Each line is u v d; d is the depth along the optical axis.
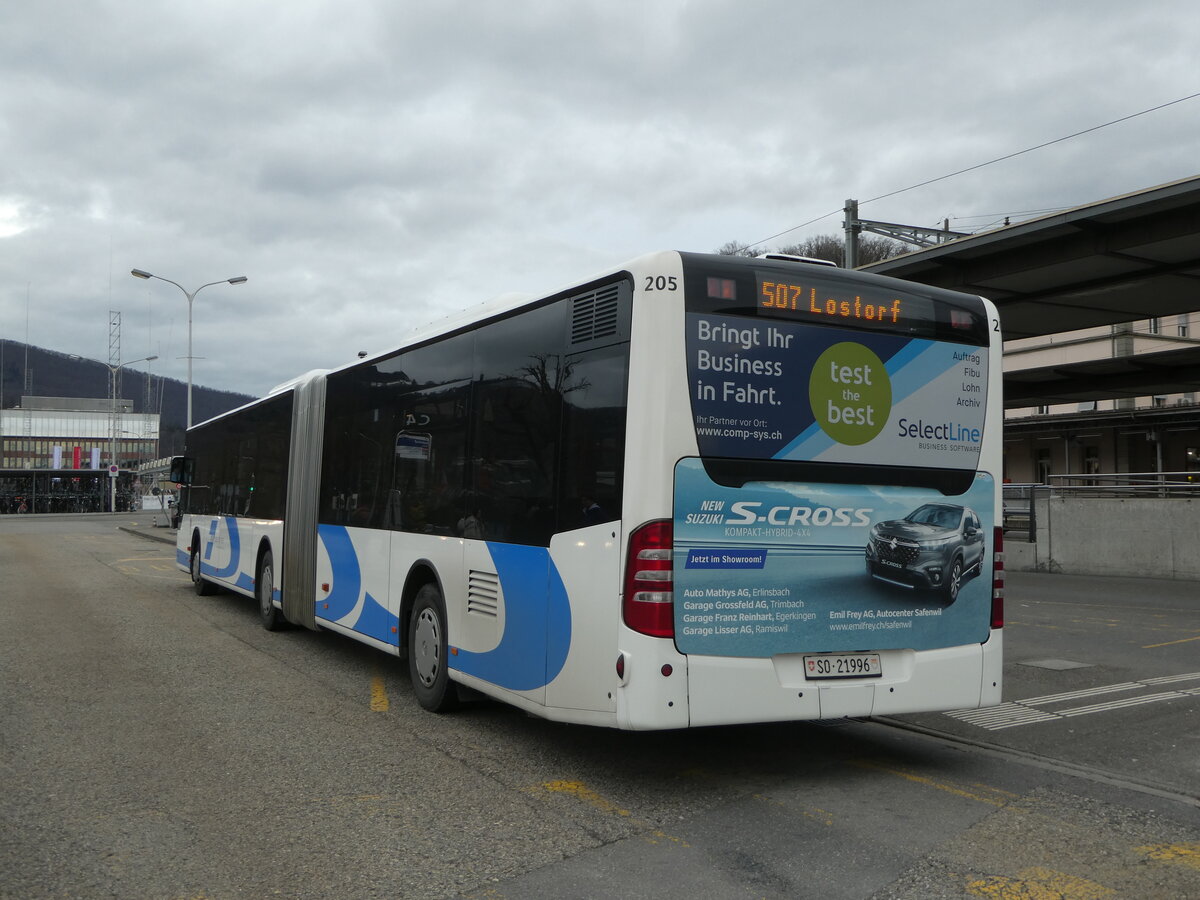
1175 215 16.08
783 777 5.77
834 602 5.55
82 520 59.59
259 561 12.34
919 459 5.88
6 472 72.50
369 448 9.02
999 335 6.24
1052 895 4.00
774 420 5.45
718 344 5.35
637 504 5.18
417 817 4.98
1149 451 37.16
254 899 3.95
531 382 6.26
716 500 5.27
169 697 7.91
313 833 4.72
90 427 112.12
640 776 5.77
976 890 4.05
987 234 17.94
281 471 11.62
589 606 5.45
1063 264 18.00
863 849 4.54
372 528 8.75
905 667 5.79
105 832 4.72
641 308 5.29
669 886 4.08
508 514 6.38
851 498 5.63
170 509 47.28
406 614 8.01
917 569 5.82
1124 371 30.12
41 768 5.82
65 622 12.45
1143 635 11.98
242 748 6.34
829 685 5.52
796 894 4.00
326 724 7.05
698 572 5.21
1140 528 20.78
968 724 7.24
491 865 4.32
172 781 5.58
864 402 5.72
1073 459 39.66
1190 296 20.78
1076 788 5.56
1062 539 22.23
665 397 5.20
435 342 7.79
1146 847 4.57
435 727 6.99
